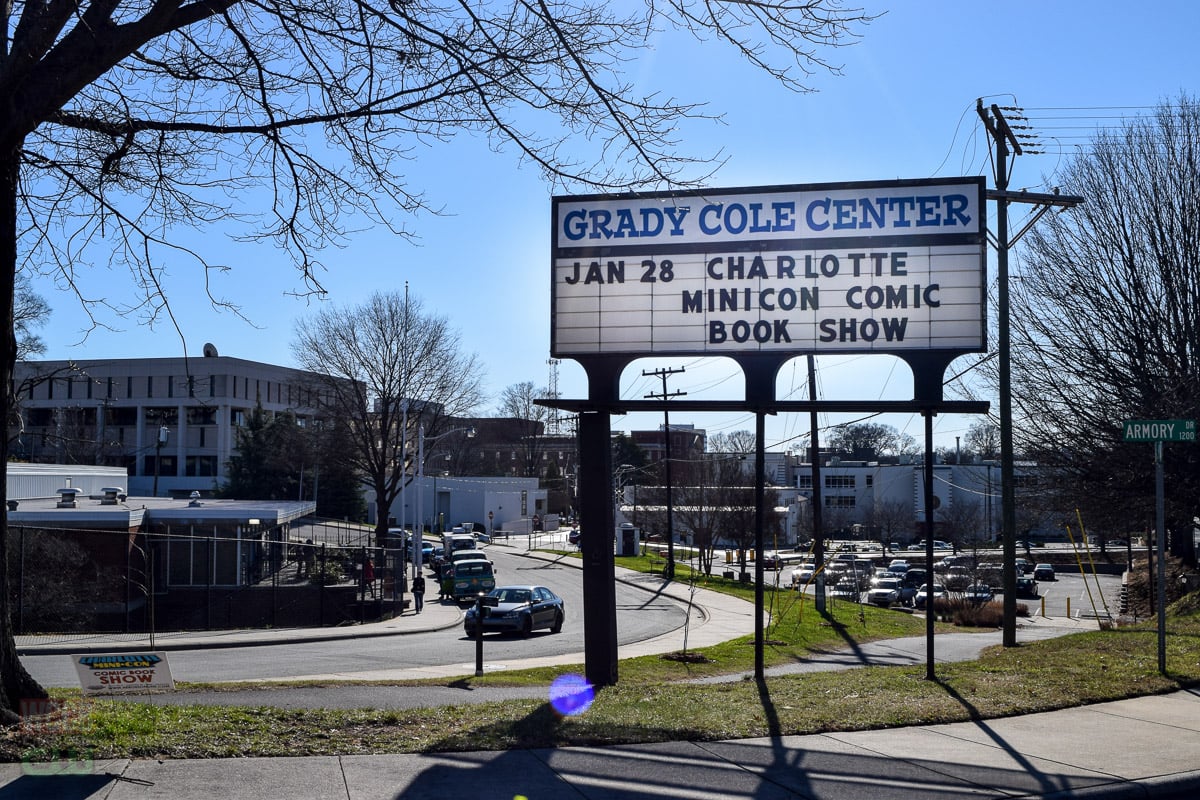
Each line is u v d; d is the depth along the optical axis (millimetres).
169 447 74875
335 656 22141
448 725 8953
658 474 94000
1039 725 9516
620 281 13094
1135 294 29531
